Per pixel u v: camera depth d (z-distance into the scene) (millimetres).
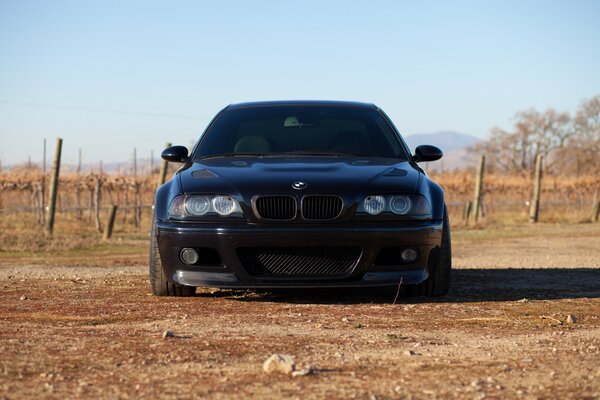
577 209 31219
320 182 4730
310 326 3938
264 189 4699
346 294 5301
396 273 4754
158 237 4852
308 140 5594
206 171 5051
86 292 5469
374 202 4711
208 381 2676
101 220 23547
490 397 2479
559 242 13977
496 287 5867
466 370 2877
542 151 79188
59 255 11016
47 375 2742
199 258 4785
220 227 4672
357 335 3674
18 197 25859
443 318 4246
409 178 4965
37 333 3652
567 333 3770
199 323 4016
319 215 4656
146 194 28156
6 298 5117
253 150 5512
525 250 11812
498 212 32312
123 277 6820
